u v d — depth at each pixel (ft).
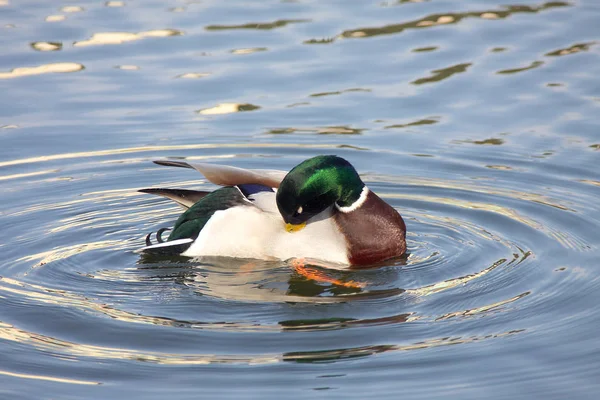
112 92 51.83
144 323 30.94
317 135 47.75
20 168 44.37
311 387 26.96
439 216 40.63
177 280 34.60
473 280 34.37
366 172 44.50
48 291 33.45
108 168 44.83
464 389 26.81
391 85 52.37
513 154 45.65
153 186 43.70
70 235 38.55
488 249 37.14
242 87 52.42
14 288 33.58
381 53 55.72
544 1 62.90
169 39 57.57
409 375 27.58
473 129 48.08
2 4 62.44
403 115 49.55
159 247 35.76
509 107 49.78
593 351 28.78
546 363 28.14
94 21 59.82
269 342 29.60
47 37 57.36
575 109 49.24
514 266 35.35
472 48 56.24
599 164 44.32
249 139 47.44
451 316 31.45
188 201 37.88
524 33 58.03
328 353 28.89
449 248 37.52
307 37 57.82
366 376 27.55
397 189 43.11
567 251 36.52
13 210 40.52
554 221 39.40
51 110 49.83
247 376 27.55
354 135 47.75
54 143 46.78
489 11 61.41
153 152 46.29
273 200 36.42
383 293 33.50
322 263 35.91
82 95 51.42
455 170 44.52
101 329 30.50
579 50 55.52
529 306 32.01
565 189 42.32
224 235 36.06
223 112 50.01
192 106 50.55
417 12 61.41
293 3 62.95
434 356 28.63
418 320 31.14
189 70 54.08
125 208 41.52
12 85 52.26
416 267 35.86
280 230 36.01
